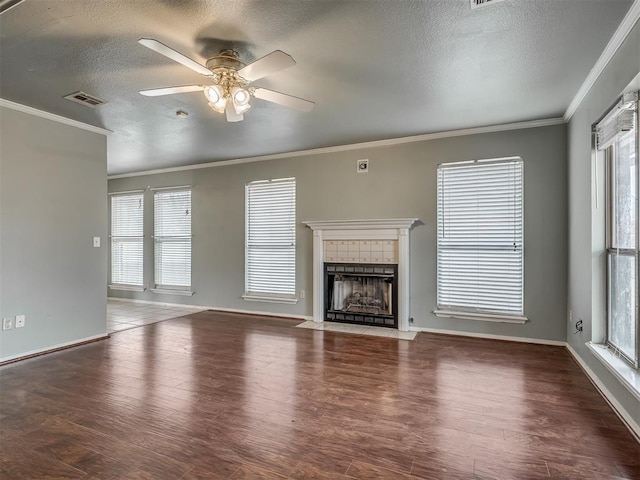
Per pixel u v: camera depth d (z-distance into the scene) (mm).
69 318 3998
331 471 1854
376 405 2586
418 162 4617
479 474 1829
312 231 5285
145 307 6348
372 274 4828
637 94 2252
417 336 4387
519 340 4117
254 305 5727
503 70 2795
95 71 2797
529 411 2494
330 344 4082
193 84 3035
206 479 1788
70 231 4016
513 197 4137
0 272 3430
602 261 2951
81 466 1885
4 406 2562
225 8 2041
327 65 2713
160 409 2520
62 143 3934
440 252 4523
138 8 2031
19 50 2477
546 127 3988
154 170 6594
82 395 2746
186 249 6336
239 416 2422
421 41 2393
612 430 2242
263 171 5641
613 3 2012
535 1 1990
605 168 2924
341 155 5070
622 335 2633
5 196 3463
